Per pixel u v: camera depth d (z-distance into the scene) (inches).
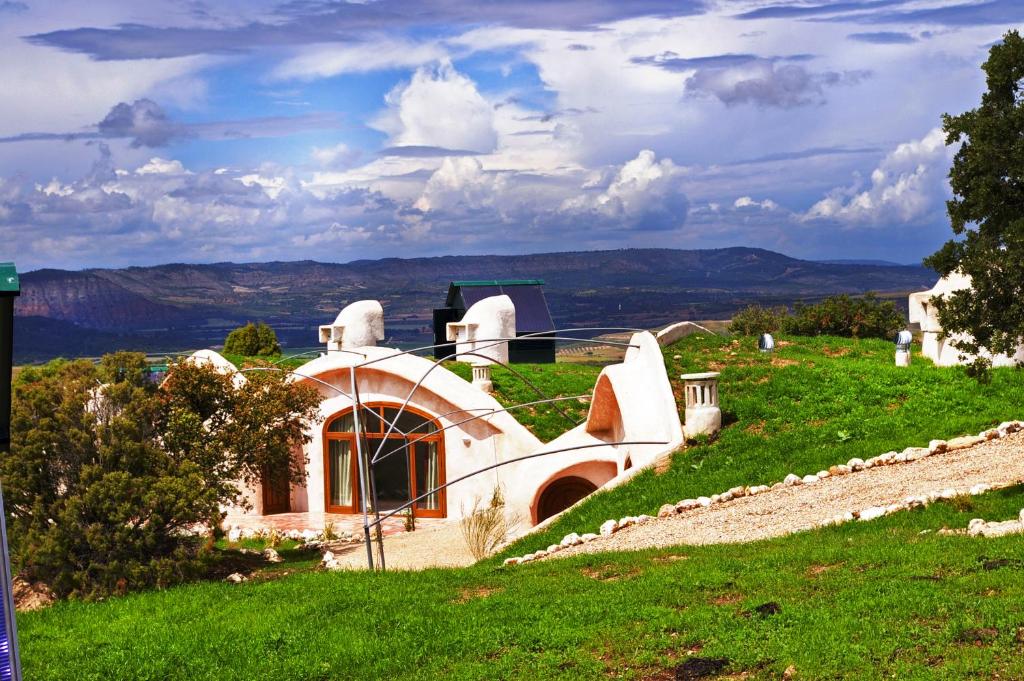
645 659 434.9
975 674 362.9
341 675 485.1
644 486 925.2
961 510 605.0
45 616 659.4
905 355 1189.7
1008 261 608.7
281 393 1126.4
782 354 1270.9
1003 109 691.4
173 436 1007.6
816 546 587.2
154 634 571.5
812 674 387.2
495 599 566.3
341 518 1311.5
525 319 1932.8
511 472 1252.5
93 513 869.8
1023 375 1030.4
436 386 1288.1
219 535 994.7
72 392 918.4
